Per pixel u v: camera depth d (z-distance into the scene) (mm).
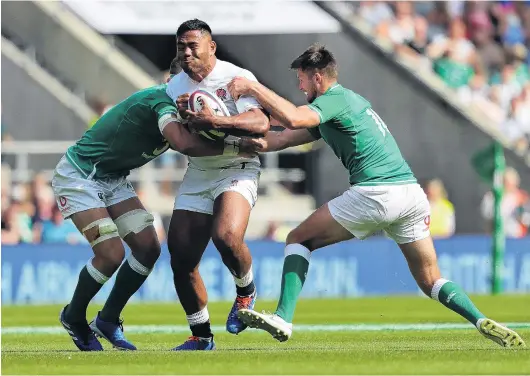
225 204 30781
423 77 82312
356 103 29922
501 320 46219
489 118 86938
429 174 82188
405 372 23641
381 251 69938
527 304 57250
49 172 74625
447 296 30547
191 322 32156
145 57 82000
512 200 80000
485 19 91500
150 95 31531
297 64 30188
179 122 30734
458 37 89625
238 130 29562
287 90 78500
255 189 31578
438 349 29531
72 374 24078
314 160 78625
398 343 33312
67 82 79000
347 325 44875
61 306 61094
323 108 29312
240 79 29438
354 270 69562
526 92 90438
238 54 78562
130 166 32688
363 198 29766
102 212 32188
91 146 32375
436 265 31000
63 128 77188
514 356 26797
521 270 71500
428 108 82188
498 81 89750
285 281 29703
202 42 30125
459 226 81562
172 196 76688
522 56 91938
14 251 65125
